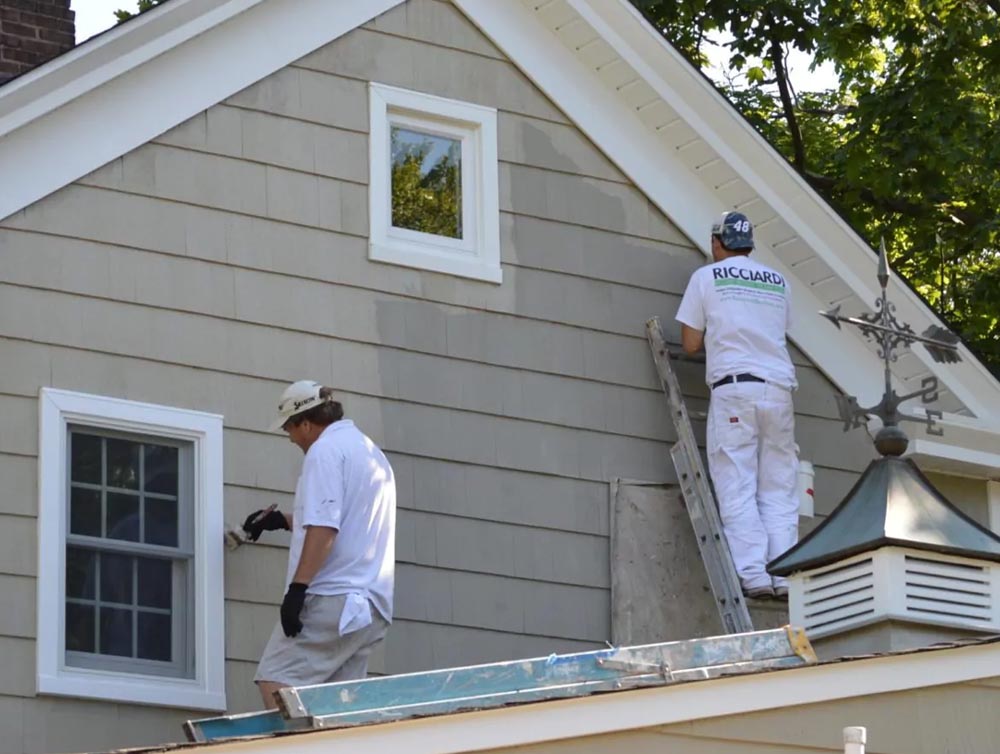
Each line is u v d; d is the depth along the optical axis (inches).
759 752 273.9
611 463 422.3
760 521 418.9
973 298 724.7
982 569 329.4
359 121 411.8
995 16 692.7
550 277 426.3
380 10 420.2
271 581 378.6
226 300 386.9
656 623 416.5
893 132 679.7
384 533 351.6
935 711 283.6
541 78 436.1
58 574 357.4
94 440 370.0
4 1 419.8
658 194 444.8
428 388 405.1
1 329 363.9
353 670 345.7
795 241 455.8
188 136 391.2
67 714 352.5
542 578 407.5
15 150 372.8
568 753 264.1
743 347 424.5
